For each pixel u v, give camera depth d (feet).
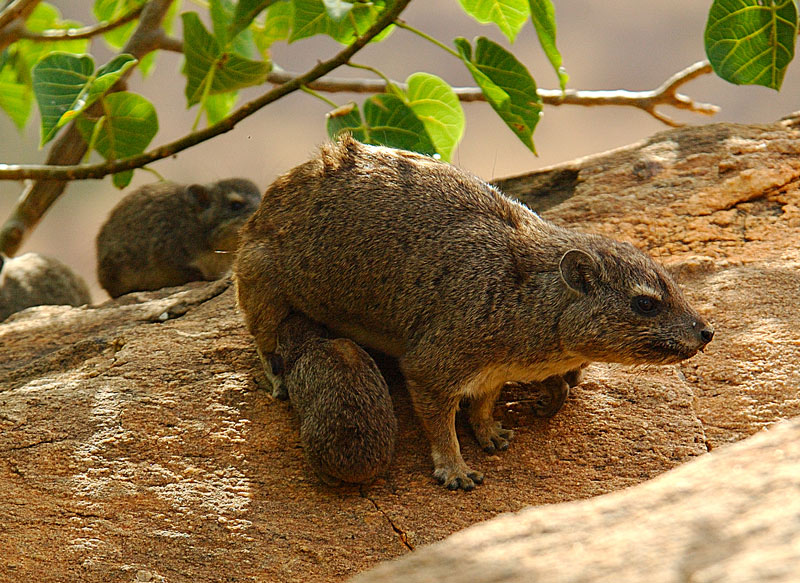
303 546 29.17
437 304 31.48
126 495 30.81
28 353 39.99
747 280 37.40
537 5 36.35
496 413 33.91
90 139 43.45
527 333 30.91
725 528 16.14
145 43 52.13
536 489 30.63
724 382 33.73
